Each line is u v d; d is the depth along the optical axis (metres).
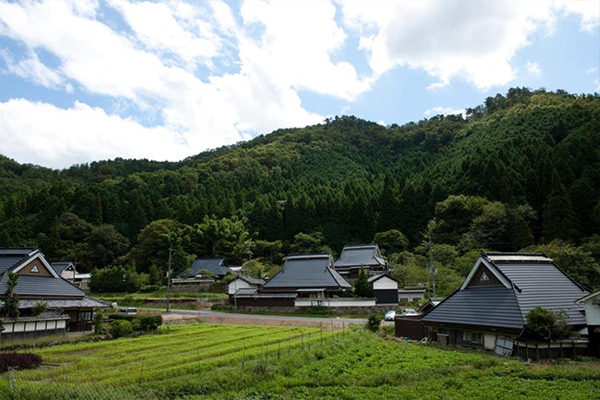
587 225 54.84
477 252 54.47
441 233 70.25
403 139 175.12
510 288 25.52
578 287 26.72
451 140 153.38
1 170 151.62
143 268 81.31
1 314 28.95
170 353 23.64
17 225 90.50
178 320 42.97
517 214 61.97
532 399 14.13
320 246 82.00
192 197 111.06
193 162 179.50
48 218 90.06
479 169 80.19
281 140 196.00
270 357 21.50
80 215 93.88
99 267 83.69
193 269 76.75
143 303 62.06
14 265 34.31
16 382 15.01
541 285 25.98
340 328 36.66
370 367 20.73
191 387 16.08
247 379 17.45
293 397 15.33
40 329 30.33
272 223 91.81
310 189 116.50
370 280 53.72
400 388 16.45
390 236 78.50
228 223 89.62
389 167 152.25
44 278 36.28
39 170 160.88
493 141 106.88
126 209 100.19
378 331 35.91
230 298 57.75
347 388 16.62
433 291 48.97
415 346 27.50
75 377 17.20
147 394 14.90
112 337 30.94
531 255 29.09
